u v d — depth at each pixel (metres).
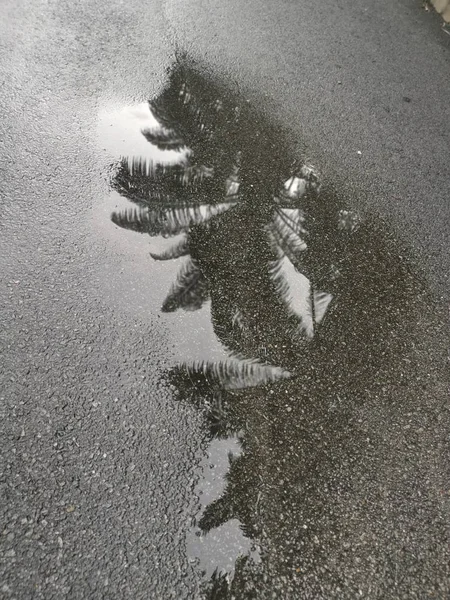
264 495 2.20
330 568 2.04
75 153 3.51
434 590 2.05
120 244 3.03
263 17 5.18
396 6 5.79
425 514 2.24
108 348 2.56
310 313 2.89
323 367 2.66
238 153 3.79
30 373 2.41
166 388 2.46
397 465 2.37
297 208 3.47
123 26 4.68
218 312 2.81
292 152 3.88
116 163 3.52
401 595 2.02
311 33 5.11
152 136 3.77
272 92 4.35
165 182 3.47
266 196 3.51
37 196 3.18
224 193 3.48
